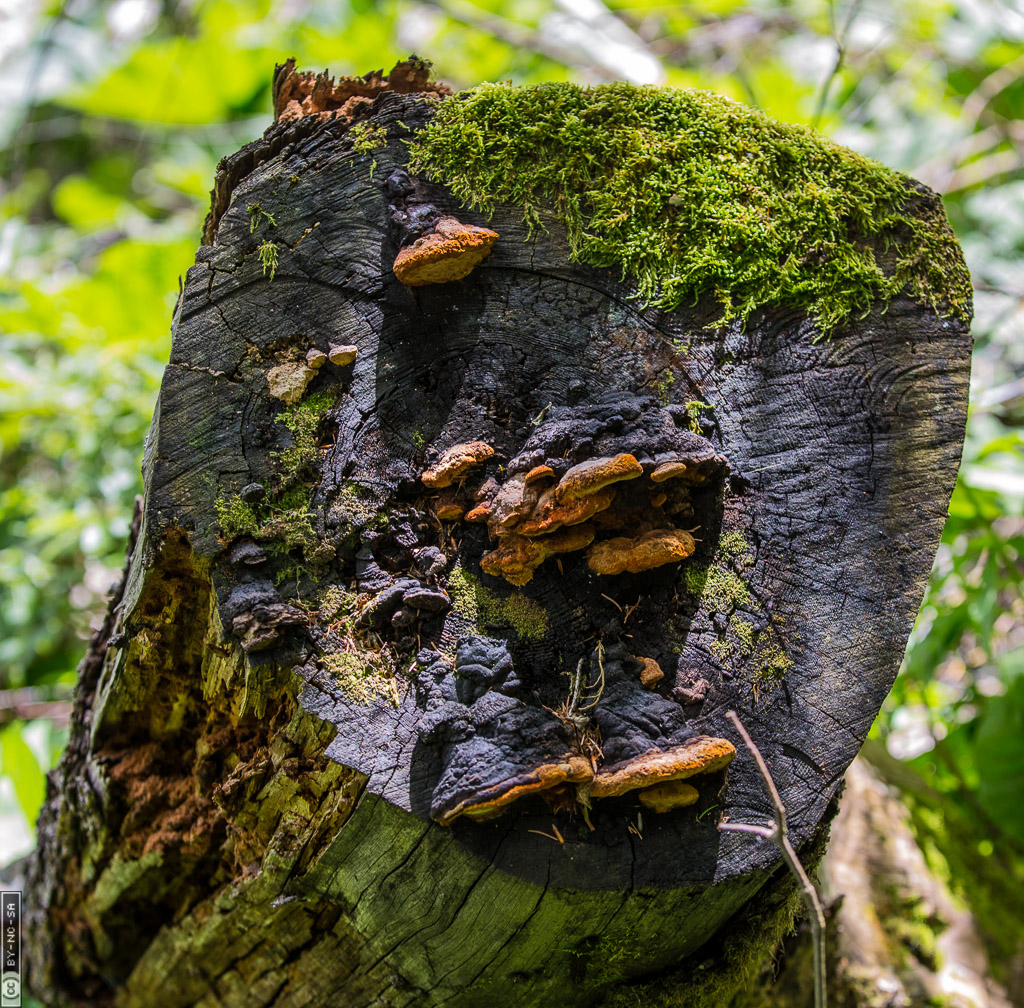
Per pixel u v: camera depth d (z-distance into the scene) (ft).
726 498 2.42
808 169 2.57
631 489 2.31
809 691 2.35
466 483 2.40
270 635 2.29
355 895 2.37
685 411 2.43
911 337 2.51
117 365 4.67
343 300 2.46
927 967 3.22
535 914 2.27
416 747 2.26
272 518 2.36
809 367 2.49
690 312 2.49
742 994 2.92
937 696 4.10
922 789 3.68
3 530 4.80
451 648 2.33
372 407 2.43
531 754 2.21
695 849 2.26
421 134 2.52
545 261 2.49
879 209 2.56
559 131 2.52
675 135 2.55
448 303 2.48
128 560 2.93
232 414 2.41
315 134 2.53
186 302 2.44
